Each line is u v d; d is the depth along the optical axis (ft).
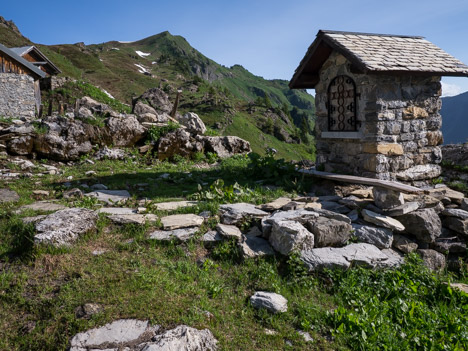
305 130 313.53
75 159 37.55
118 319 11.96
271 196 25.36
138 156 40.47
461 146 35.70
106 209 21.17
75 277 14.08
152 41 611.47
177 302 13.14
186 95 264.31
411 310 14.90
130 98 202.49
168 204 22.63
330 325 13.80
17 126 36.86
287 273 17.24
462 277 21.71
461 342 13.64
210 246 18.39
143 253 16.63
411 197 24.27
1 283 13.52
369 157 26.81
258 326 13.24
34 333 11.41
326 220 20.08
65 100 106.93
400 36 31.55
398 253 21.02
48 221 16.67
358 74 27.22
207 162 43.29
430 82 28.14
